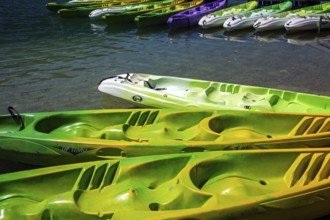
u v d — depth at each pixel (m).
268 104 6.98
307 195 4.08
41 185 4.79
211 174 4.96
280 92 7.30
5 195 4.72
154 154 5.45
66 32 16.45
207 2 20.38
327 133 5.60
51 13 20.78
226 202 4.08
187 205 4.32
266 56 11.60
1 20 19.16
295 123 6.16
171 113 6.48
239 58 11.55
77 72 10.89
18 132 5.89
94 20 18.48
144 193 4.78
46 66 11.61
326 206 4.31
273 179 5.00
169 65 11.23
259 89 7.48
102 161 5.00
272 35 14.29
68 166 4.88
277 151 4.98
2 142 5.82
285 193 4.02
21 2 24.59
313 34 14.01
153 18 16.58
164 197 4.68
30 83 10.09
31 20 19.12
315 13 15.12
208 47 13.12
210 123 6.04
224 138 5.60
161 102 7.47
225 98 7.52
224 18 15.84
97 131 6.46
